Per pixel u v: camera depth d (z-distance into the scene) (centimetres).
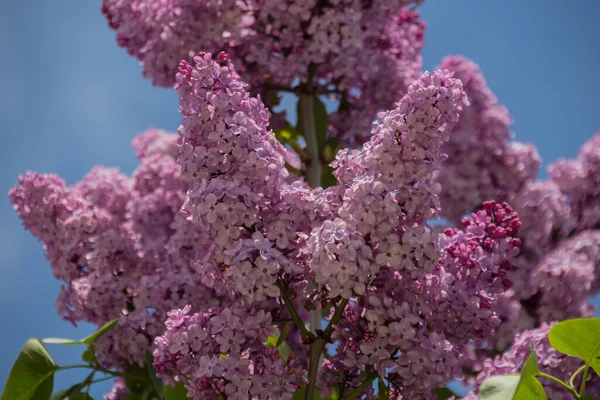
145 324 128
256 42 142
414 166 107
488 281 114
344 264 105
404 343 108
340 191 108
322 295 110
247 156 107
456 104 108
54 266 133
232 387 107
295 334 131
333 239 105
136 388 131
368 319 108
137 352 127
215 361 108
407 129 107
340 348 111
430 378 108
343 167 109
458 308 111
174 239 132
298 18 141
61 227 132
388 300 108
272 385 108
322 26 141
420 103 107
